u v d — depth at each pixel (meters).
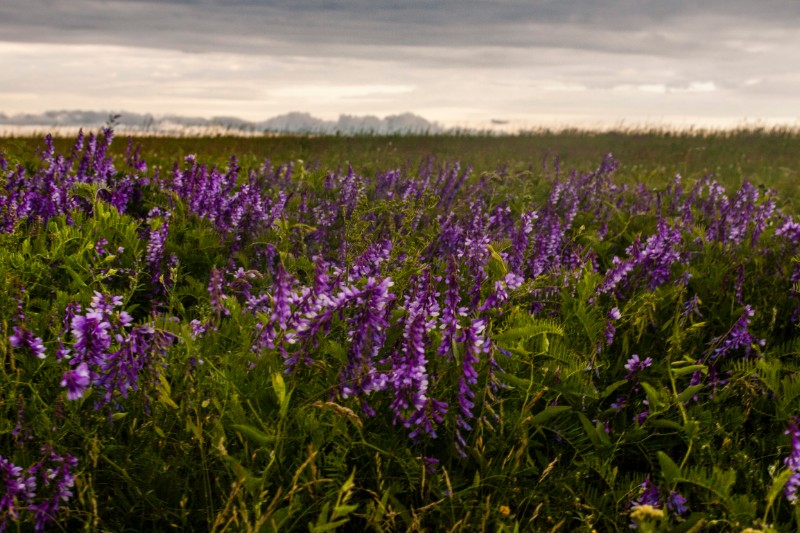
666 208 7.48
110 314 2.85
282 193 6.33
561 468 3.01
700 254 5.69
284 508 2.41
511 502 2.80
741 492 2.95
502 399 3.06
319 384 2.95
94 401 2.87
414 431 2.77
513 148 21.50
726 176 14.91
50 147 6.68
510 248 4.54
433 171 9.48
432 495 2.78
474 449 2.81
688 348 4.09
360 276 3.74
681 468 2.81
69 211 5.21
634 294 4.26
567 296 3.94
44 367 3.10
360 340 2.68
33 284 4.00
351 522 2.73
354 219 4.41
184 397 2.82
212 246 4.95
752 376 3.47
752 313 3.70
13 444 2.89
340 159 16.06
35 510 2.43
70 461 2.52
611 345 4.04
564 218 6.25
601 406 3.52
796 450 2.53
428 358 3.08
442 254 4.91
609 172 8.75
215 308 3.21
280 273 2.69
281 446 2.63
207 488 2.60
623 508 2.83
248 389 2.92
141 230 5.37
